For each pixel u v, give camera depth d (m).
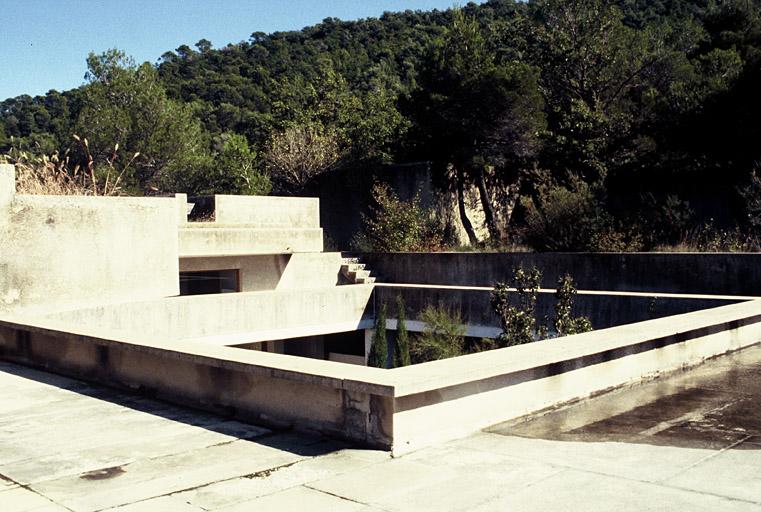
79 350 8.46
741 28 30.38
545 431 5.81
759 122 22.27
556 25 28.83
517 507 4.18
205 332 14.98
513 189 29.23
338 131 34.84
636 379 7.65
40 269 13.32
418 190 27.31
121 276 14.53
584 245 19.48
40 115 59.41
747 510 4.06
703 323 8.49
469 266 20.61
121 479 4.82
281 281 21.67
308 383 5.68
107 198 14.29
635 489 4.43
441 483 4.61
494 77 25.06
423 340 15.30
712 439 5.52
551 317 14.91
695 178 23.12
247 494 4.49
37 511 4.27
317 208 24.11
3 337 9.88
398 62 69.00
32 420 6.51
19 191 14.80
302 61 75.44
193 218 22.66
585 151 25.11
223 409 6.58
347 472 4.87
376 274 22.98
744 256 15.66
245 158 35.94
